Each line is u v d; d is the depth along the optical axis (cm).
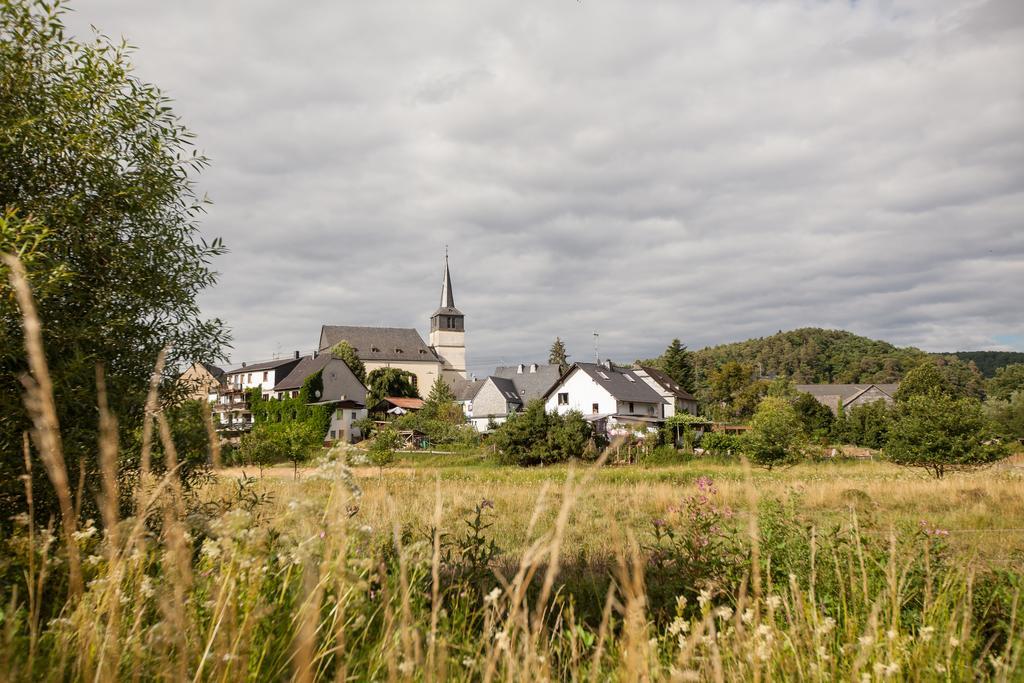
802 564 525
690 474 3188
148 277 809
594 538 1052
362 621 254
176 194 844
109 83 777
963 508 1575
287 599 272
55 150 737
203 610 250
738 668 272
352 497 272
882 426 6384
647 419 6950
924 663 324
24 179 742
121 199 787
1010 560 729
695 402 9669
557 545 176
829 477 2825
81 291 757
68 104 746
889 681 292
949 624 345
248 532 273
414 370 11250
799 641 313
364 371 9744
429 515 964
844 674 301
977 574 522
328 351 9819
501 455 4262
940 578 481
